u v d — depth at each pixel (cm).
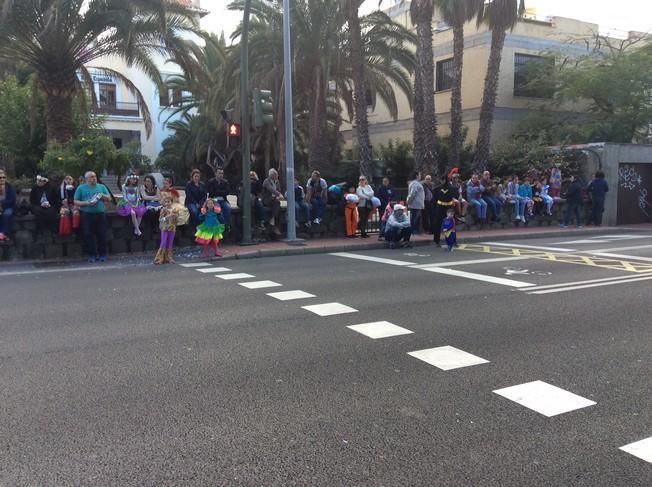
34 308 705
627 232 1817
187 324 621
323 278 915
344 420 375
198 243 1249
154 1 1482
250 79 2155
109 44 1681
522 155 2227
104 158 1401
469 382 443
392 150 2534
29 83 2372
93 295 786
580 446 338
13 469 312
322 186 1495
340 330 592
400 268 1016
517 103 2620
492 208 1725
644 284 836
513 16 1970
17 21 1438
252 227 1416
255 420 375
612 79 2341
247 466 316
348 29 2089
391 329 595
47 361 496
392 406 397
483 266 1028
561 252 1232
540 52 2600
